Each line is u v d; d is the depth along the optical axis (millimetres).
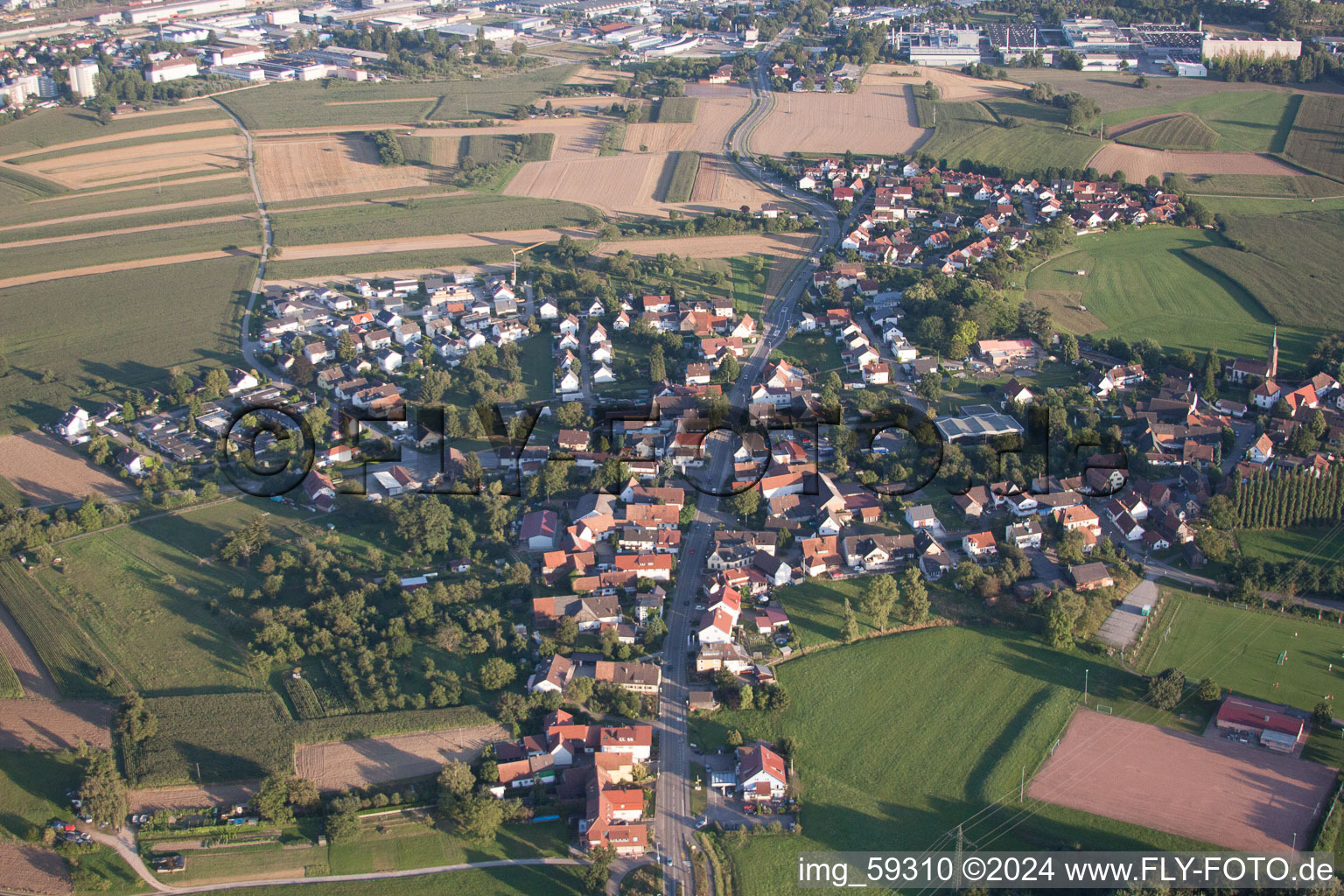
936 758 165250
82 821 157250
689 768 166375
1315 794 155000
